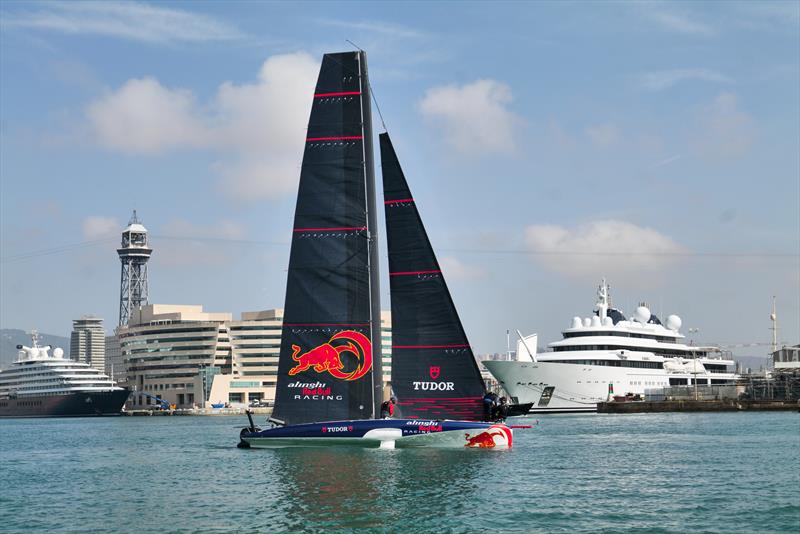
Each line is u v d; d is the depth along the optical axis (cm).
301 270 6206
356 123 6141
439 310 6178
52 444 9869
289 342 6238
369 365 6138
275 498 4381
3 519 4125
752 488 4775
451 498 4325
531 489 4600
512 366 14600
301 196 6200
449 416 6153
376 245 6194
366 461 5578
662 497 4434
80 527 3888
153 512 4188
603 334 15400
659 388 16000
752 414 15288
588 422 12212
